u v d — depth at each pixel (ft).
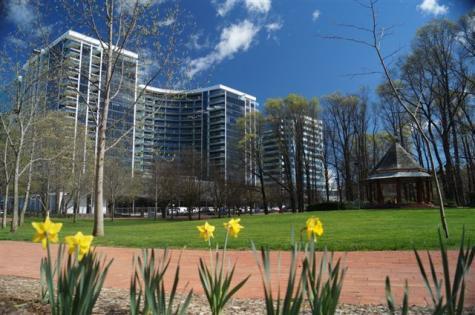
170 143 181.37
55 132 100.89
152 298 8.27
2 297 15.83
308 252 9.15
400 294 17.29
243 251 34.27
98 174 54.85
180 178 178.91
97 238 49.44
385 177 125.39
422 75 121.29
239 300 16.30
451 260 25.93
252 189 192.85
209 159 196.54
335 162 187.32
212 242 39.78
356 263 25.94
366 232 45.14
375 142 199.00
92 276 7.92
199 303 15.55
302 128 179.22
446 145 139.13
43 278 14.35
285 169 181.37
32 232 68.23
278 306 7.55
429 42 119.85
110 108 62.18
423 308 14.35
